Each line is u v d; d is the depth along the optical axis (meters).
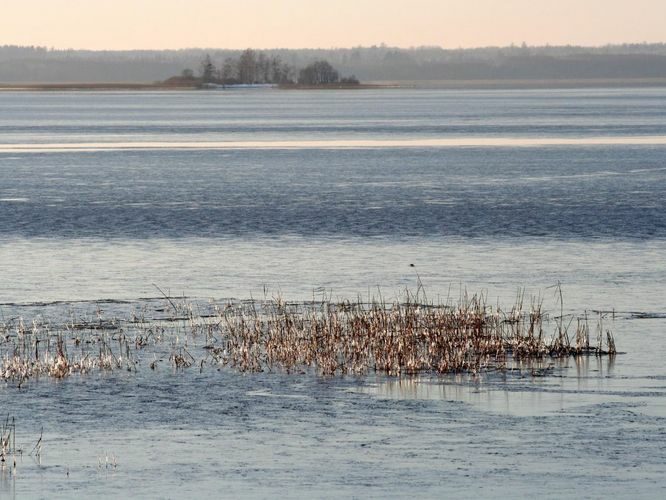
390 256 57.53
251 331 38.34
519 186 94.88
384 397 30.81
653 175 104.44
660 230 66.62
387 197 86.56
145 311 43.88
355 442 26.81
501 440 26.81
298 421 28.61
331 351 34.69
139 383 32.44
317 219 73.00
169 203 82.50
